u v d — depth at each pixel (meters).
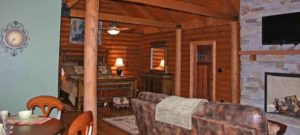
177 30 8.00
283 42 4.92
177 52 7.98
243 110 2.61
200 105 3.04
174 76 8.58
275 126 3.02
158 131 3.56
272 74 5.19
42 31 3.68
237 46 6.53
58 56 3.78
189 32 8.12
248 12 5.69
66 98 8.02
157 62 9.53
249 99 5.69
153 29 9.67
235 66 6.48
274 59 5.16
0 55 3.49
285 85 4.95
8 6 3.51
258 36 5.46
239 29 6.49
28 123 2.21
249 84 5.69
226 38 6.87
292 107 4.81
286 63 4.95
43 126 2.13
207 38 7.46
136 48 10.44
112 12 9.35
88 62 4.18
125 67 10.19
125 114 6.46
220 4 6.72
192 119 2.97
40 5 3.66
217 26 7.12
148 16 9.02
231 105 2.75
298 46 4.75
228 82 6.81
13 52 3.54
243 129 2.45
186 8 5.69
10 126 2.08
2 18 3.48
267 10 5.25
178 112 3.13
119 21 6.95
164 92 8.43
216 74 7.18
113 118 5.98
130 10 9.24
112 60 9.88
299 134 4.60
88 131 1.94
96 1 4.22
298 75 4.71
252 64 5.62
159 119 3.42
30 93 3.64
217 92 7.14
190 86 7.98
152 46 9.72
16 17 3.55
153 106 3.56
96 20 4.22
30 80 3.63
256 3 5.50
